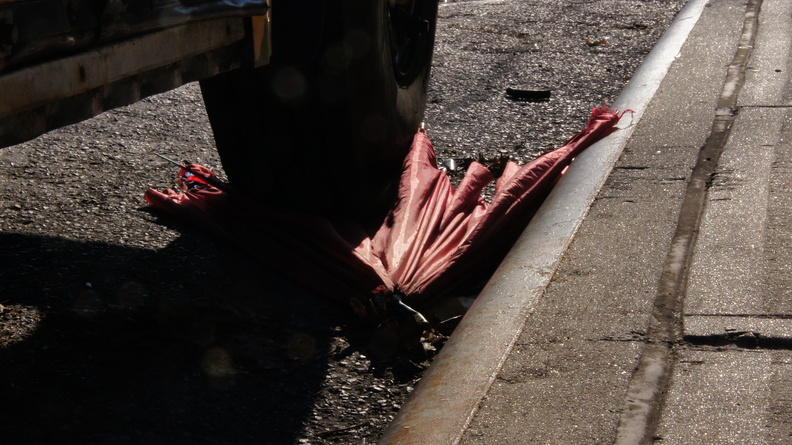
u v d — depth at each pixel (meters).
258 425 2.52
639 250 3.05
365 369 2.86
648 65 6.26
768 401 2.12
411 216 3.73
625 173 3.86
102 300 3.16
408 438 2.13
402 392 2.73
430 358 2.92
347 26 3.55
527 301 2.73
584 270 2.92
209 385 2.71
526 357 2.39
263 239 3.70
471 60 7.37
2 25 1.89
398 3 4.20
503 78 6.80
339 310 3.27
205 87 3.77
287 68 3.61
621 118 4.75
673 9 9.59
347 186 3.93
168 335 2.97
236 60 3.10
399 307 3.11
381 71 3.80
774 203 3.43
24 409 2.48
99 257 3.53
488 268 3.54
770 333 2.44
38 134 2.11
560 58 7.44
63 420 2.45
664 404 2.14
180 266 3.51
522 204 3.78
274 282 3.45
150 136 5.23
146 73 2.54
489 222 3.61
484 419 2.12
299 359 2.90
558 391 2.21
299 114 3.73
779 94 5.12
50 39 2.07
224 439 2.44
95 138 5.12
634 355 2.36
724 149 4.16
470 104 6.09
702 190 3.63
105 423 2.46
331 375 2.81
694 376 2.26
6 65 1.94
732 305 2.62
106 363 2.77
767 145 4.18
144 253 3.60
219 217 3.91
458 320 3.14
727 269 2.87
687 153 4.08
